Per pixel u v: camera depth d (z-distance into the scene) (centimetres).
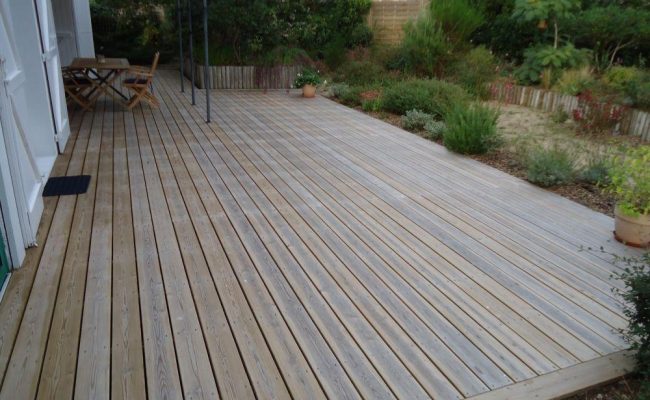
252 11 1059
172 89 1015
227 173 478
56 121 521
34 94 474
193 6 1030
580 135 703
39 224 350
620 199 405
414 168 516
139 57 1430
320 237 345
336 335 239
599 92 802
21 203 304
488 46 1130
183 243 328
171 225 355
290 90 1055
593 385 211
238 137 623
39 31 486
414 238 349
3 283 271
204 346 228
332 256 318
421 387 207
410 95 791
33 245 316
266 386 205
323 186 451
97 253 311
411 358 224
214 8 1023
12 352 220
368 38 1252
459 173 504
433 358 225
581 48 990
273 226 361
